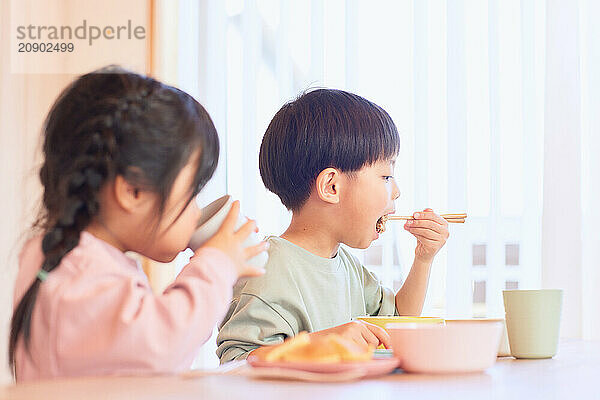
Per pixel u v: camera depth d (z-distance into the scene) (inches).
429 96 93.6
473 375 28.0
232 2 100.7
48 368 28.3
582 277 86.7
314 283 48.9
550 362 34.2
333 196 49.6
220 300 29.7
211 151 34.9
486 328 28.6
